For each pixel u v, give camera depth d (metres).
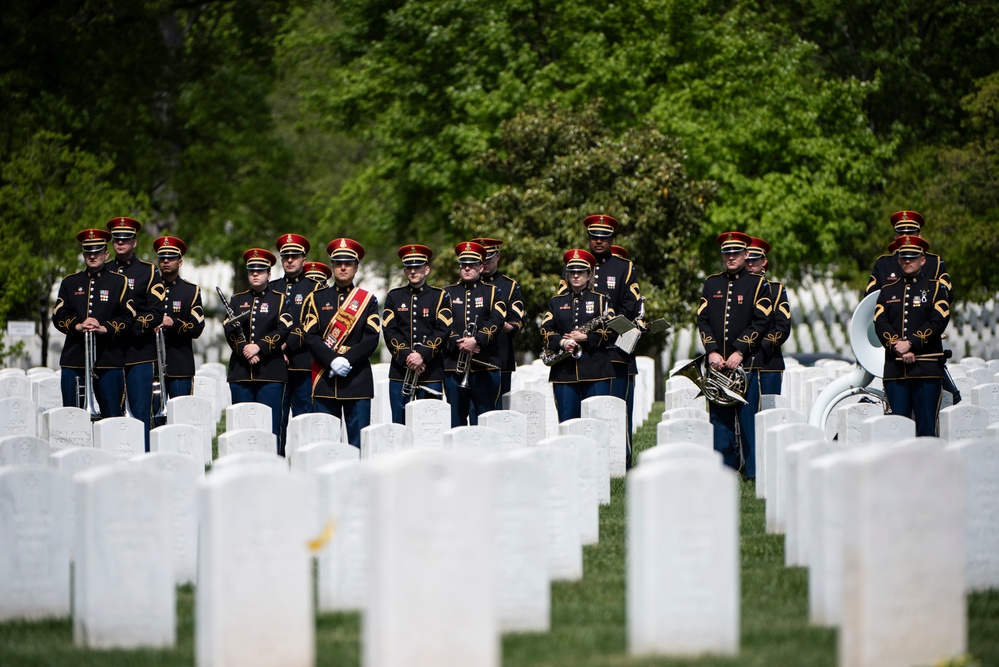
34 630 28.80
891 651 24.20
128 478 27.03
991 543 31.52
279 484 24.81
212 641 24.44
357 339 54.38
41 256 103.56
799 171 116.69
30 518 29.98
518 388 73.50
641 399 78.75
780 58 118.69
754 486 50.22
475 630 23.61
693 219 99.06
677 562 25.36
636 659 24.94
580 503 38.12
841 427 51.41
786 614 29.59
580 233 95.75
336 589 30.53
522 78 120.31
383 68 130.62
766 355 53.19
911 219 58.19
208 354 146.62
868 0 152.75
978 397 55.41
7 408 55.75
